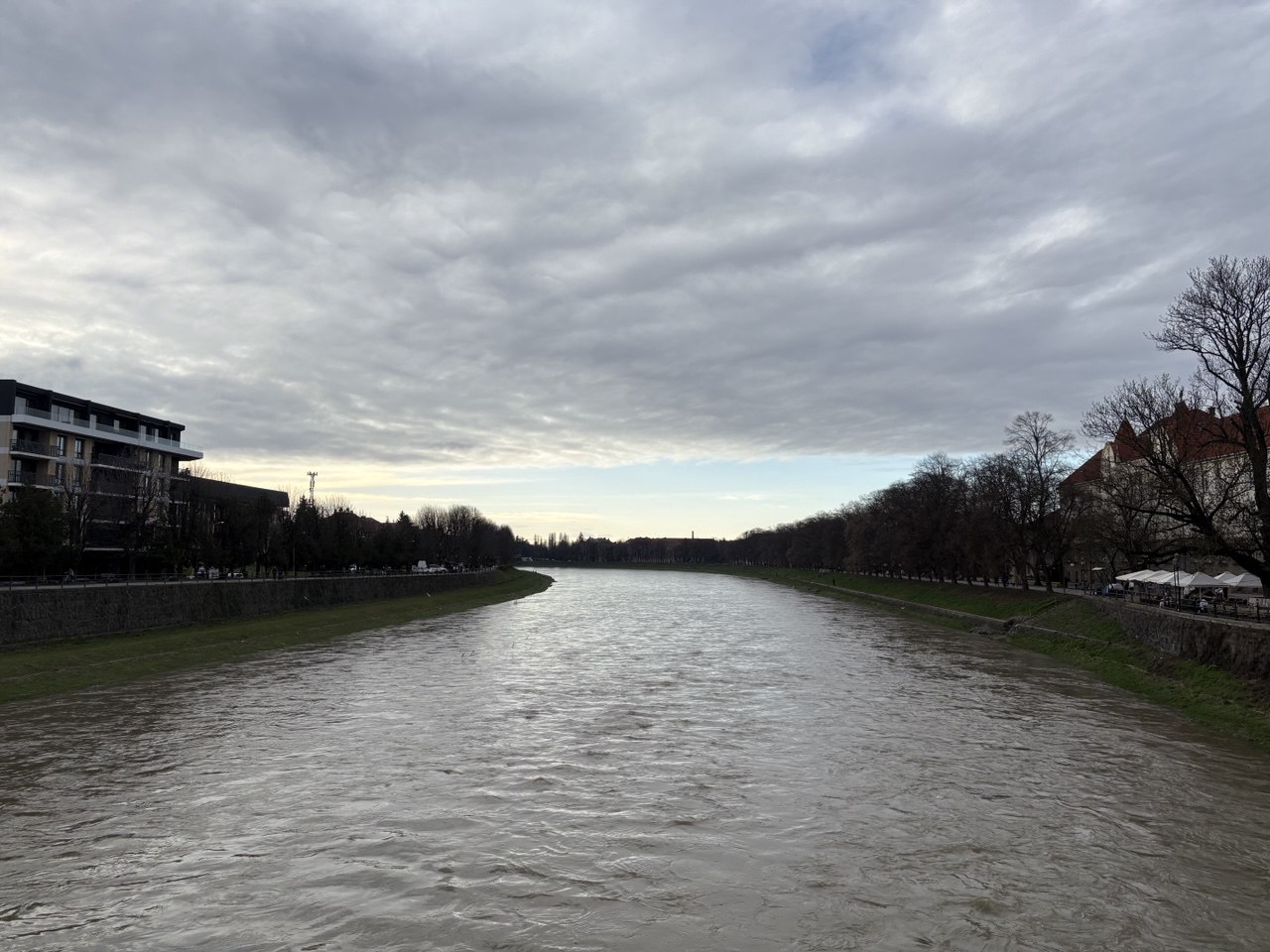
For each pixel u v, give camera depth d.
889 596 100.50
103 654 42.72
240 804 20.92
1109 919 14.68
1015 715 32.12
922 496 96.31
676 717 31.86
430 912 15.01
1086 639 49.50
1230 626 33.53
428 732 29.05
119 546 68.94
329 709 32.97
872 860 17.52
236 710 32.59
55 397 77.31
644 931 14.30
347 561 99.94
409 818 20.02
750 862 17.42
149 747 26.59
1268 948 13.64
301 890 15.95
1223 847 18.14
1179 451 43.25
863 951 13.59
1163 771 24.12
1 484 70.44
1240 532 39.31
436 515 177.88
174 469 94.38
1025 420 73.69
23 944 13.73
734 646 56.69
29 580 54.09
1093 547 61.88
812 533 168.25
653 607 99.38
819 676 42.16
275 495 117.31
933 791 22.22
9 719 30.62
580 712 32.78
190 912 14.96
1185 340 41.16
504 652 53.00
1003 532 74.75
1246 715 29.14
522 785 22.73
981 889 16.03
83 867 16.97
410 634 64.62
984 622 67.06
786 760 25.48
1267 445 39.50
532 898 15.60
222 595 60.50
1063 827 19.42
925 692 37.31
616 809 20.78
